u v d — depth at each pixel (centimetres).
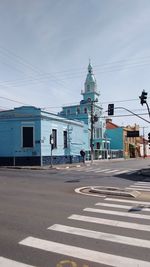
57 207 1074
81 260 579
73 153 4675
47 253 615
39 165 3738
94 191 1463
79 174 2577
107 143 7194
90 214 960
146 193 1452
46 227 805
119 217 921
